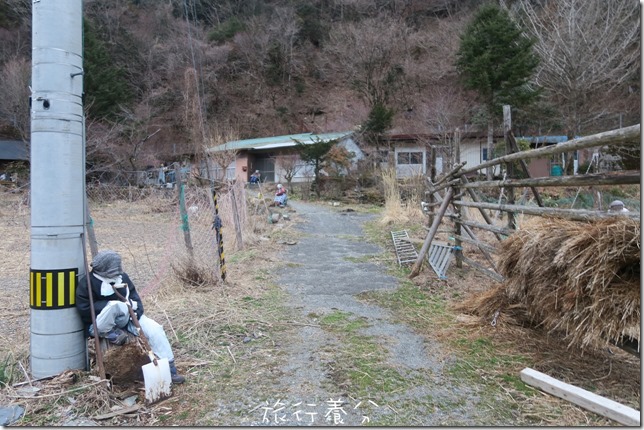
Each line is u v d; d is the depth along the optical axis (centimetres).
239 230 806
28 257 796
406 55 2953
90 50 2511
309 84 3981
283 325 405
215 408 260
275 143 2511
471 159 2103
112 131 2077
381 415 253
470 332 379
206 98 3666
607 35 1766
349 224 1200
